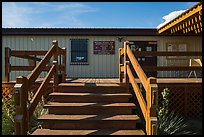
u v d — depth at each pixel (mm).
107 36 13602
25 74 13352
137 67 5285
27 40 13430
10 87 7594
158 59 13672
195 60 11438
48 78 5980
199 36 13938
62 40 13516
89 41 13562
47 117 5344
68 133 4887
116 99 6184
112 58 13609
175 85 7582
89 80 9047
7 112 5812
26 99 4383
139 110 6516
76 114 5688
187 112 7812
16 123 4109
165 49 13797
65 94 6227
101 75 13531
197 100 7852
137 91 5402
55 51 6824
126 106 5695
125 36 13633
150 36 13734
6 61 7672
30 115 4609
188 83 7613
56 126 5238
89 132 4961
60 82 7887
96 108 5703
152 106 4281
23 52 7785
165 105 6926
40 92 5277
